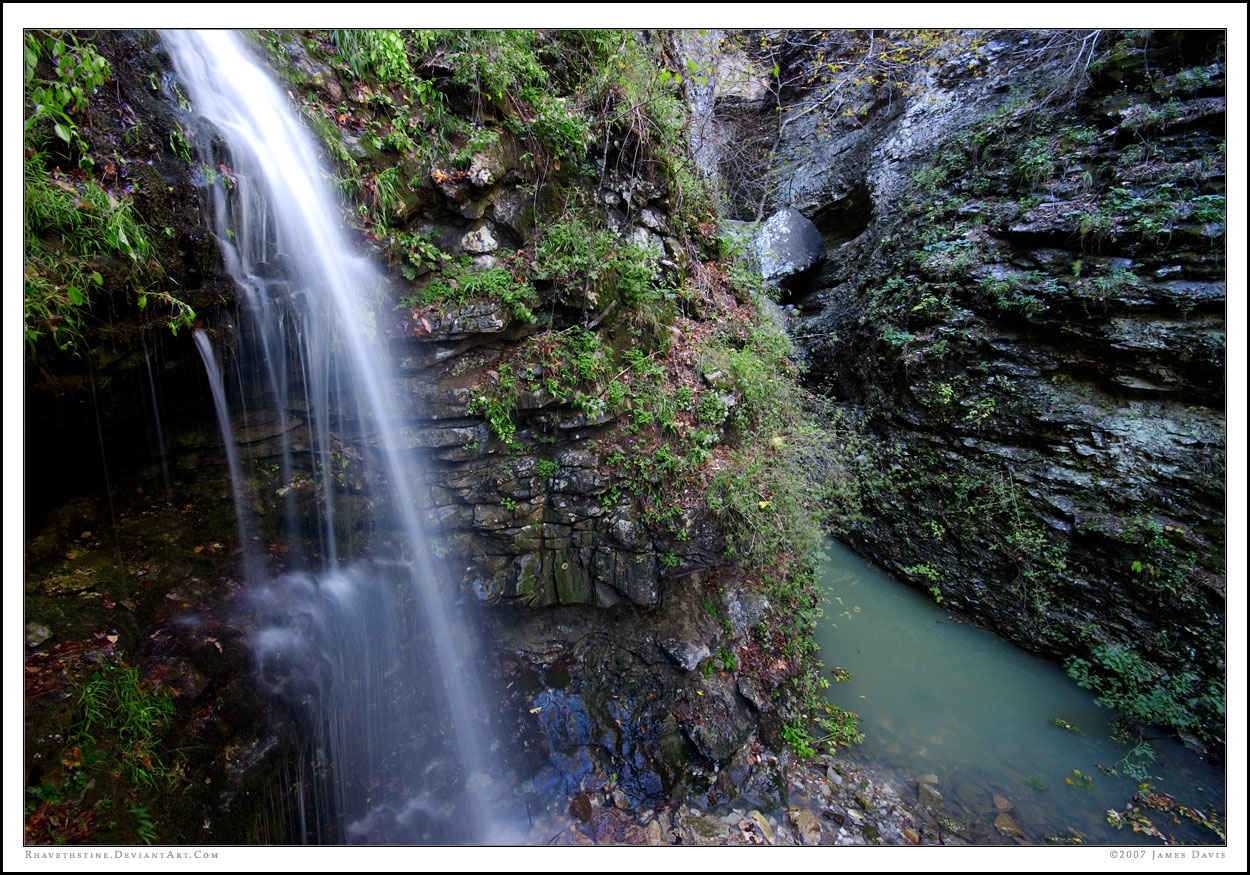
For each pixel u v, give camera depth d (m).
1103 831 4.00
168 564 3.30
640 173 5.50
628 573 4.56
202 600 3.31
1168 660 4.80
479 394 4.11
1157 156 5.58
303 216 3.39
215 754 2.89
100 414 2.89
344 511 4.04
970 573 6.31
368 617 4.09
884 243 8.23
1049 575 5.62
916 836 3.95
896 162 8.59
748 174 10.95
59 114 2.32
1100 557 5.28
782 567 5.43
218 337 3.16
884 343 7.62
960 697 5.25
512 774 4.17
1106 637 5.20
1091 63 6.25
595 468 4.51
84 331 2.58
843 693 5.31
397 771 4.02
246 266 3.19
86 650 2.68
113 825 2.34
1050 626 5.59
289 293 3.39
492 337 4.21
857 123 9.78
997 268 6.45
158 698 2.76
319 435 3.86
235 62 3.13
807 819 4.01
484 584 4.45
